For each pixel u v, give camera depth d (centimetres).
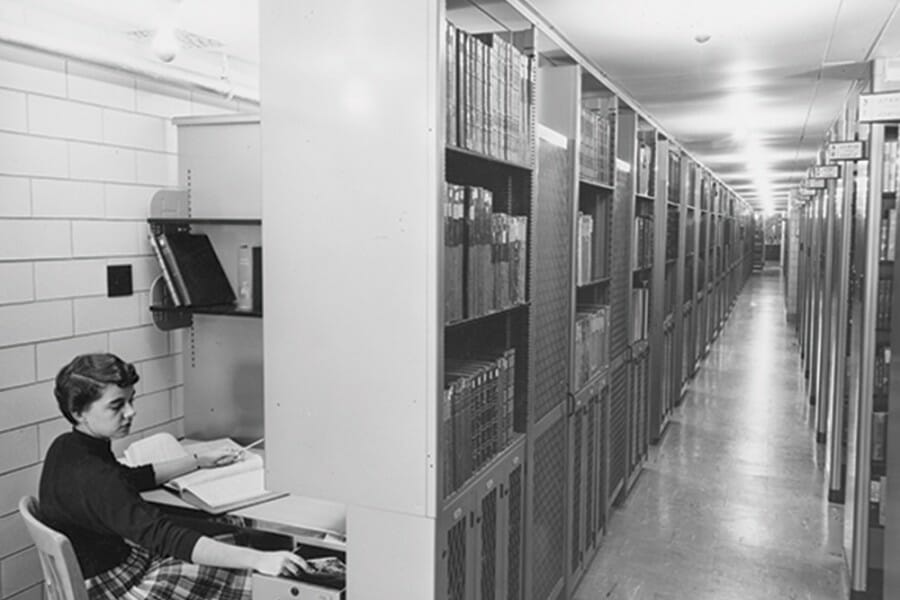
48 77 252
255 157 291
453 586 190
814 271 675
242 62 357
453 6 223
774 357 925
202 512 228
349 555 183
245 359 301
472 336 250
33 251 249
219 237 301
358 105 172
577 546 317
